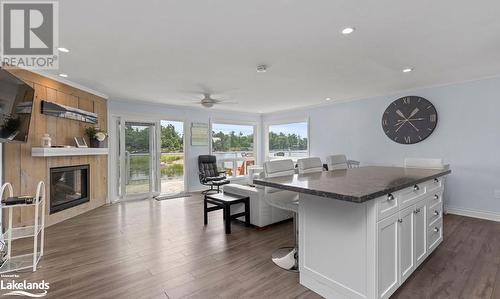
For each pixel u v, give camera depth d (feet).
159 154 19.27
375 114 16.40
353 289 5.60
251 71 10.96
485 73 11.52
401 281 6.23
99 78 12.10
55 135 12.23
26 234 8.38
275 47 8.40
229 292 6.36
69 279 6.99
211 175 20.71
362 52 8.88
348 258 5.69
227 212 10.69
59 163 12.32
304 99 17.53
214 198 11.42
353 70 10.93
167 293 6.31
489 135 12.08
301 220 6.71
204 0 5.70
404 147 15.07
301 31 7.28
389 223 5.76
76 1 5.71
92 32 7.27
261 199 11.10
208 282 6.82
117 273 7.31
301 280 6.72
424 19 6.62
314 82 12.91
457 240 9.51
